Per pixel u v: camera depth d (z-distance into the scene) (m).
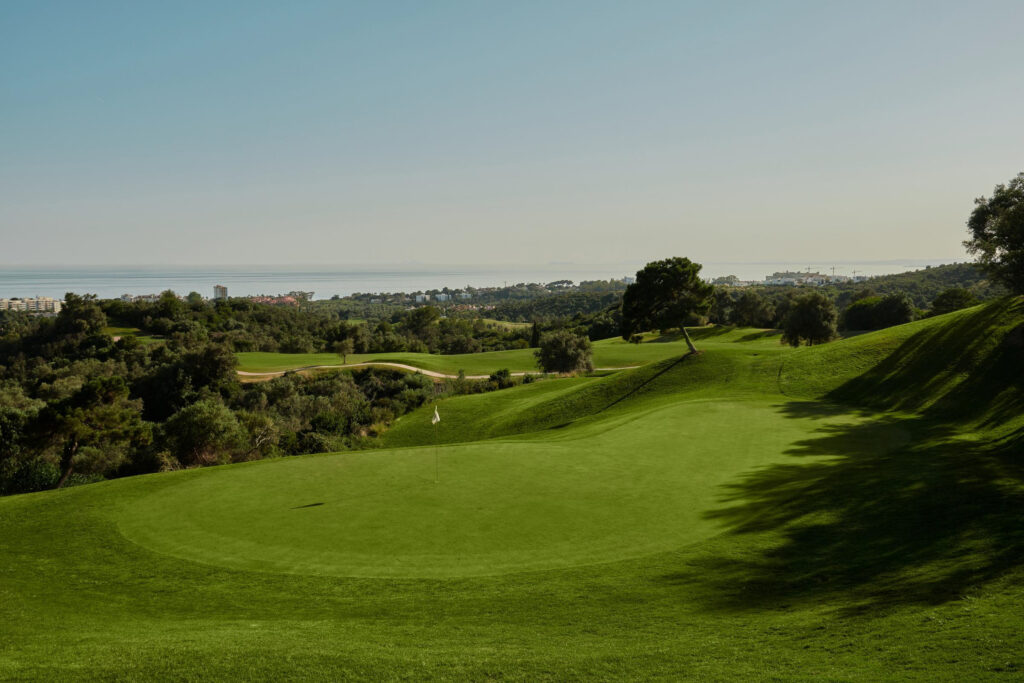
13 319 153.62
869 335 48.44
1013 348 33.91
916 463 20.69
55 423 31.19
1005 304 39.69
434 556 14.57
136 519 17.34
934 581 11.98
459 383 75.56
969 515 15.23
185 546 15.45
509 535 15.67
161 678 9.64
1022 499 16.08
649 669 9.52
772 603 11.95
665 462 22.44
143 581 13.85
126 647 10.77
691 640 10.55
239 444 38.03
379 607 12.42
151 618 12.33
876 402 34.66
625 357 88.44
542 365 79.88
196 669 9.89
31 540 16.20
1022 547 13.06
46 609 12.77
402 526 16.36
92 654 10.50
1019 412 27.33
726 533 15.52
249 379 86.50
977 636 9.38
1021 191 31.83
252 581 13.65
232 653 10.41
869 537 14.65
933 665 8.66
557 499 18.31
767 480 19.72
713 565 13.84
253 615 12.30
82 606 12.89
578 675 9.45
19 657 10.47
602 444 25.62
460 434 48.94
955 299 90.75
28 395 73.44
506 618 11.84
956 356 35.94
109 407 33.69
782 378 43.22
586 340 79.31
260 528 16.45
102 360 97.69
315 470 21.91
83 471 34.38
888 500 16.91
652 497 18.39
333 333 146.62
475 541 15.34
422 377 79.12
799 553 14.16
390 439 49.06
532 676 9.50
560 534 15.70
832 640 9.98
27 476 31.83
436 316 184.62
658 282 54.34
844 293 188.25
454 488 19.48
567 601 12.47
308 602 12.72
